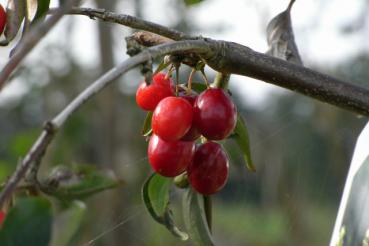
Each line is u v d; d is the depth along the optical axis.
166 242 1.14
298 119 1.93
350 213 0.57
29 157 0.42
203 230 0.55
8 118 1.95
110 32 1.79
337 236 0.57
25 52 0.42
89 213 1.42
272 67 0.51
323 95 0.52
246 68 0.51
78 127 1.72
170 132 0.51
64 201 0.54
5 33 0.50
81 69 1.95
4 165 1.46
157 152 0.51
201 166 0.53
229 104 0.51
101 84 0.43
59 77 1.92
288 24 0.60
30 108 1.95
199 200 0.55
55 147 1.59
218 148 0.53
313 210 2.65
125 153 1.82
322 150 1.92
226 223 2.53
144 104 0.53
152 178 0.55
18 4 0.50
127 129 1.84
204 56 0.50
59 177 0.56
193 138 0.52
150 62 0.45
